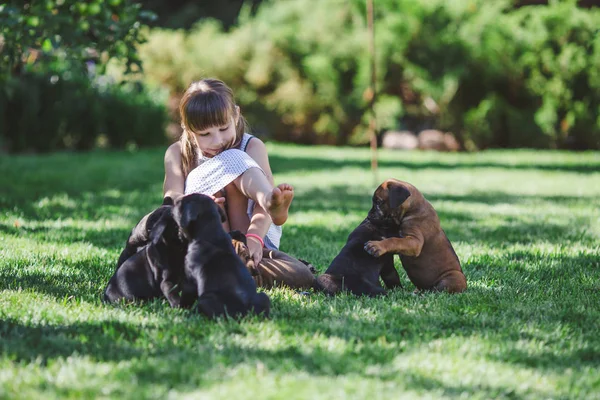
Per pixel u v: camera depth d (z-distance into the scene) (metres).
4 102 19.16
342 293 4.79
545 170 17.84
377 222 5.12
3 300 4.49
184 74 28.53
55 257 6.13
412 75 25.58
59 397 2.96
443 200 11.61
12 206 9.70
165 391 3.01
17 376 3.17
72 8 8.30
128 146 23.50
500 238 7.81
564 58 24.58
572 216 9.62
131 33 8.51
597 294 5.13
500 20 25.33
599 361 3.63
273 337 3.76
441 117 25.50
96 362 3.39
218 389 3.04
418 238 4.98
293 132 28.31
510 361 3.56
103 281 5.23
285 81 28.00
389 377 3.26
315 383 3.12
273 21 29.23
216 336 3.74
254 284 4.21
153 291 4.52
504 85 25.84
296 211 10.08
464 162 20.39
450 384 3.22
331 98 27.03
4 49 8.34
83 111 21.42
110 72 23.17
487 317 4.33
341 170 17.62
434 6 25.52
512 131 25.66
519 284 5.41
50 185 12.90
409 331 4.02
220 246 4.20
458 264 5.20
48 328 3.92
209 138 4.92
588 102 24.77
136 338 3.78
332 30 27.48
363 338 3.85
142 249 4.65
